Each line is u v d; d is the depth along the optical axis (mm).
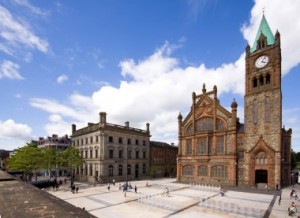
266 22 51906
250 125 49438
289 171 50062
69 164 53031
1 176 5637
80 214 2357
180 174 61125
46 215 2271
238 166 50156
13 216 2232
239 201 31828
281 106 45656
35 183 46531
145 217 23438
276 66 47188
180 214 24562
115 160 59562
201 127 58531
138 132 67438
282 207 27953
